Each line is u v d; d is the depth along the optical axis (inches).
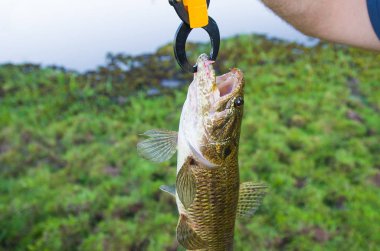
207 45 68.6
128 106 63.9
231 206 23.2
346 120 63.9
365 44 26.4
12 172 56.6
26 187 55.0
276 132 62.1
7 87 63.2
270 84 68.4
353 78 70.2
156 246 49.4
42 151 58.9
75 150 59.2
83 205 53.3
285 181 55.9
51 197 54.2
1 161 57.4
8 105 62.5
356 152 60.3
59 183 55.8
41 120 61.9
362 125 63.4
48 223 51.4
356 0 25.9
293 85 68.4
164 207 53.7
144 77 65.9
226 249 23.8
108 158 58.4
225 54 70.1
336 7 26.1
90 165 57.6
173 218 52.3
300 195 54.7
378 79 70.3
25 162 57.7
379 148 60.9
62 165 57.9
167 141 23.2
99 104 63.9
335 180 56.8
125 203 53.8
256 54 70.7
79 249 49.6
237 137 22.7
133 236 50.6
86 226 51.5
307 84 68.7
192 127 21.8
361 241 50.2
